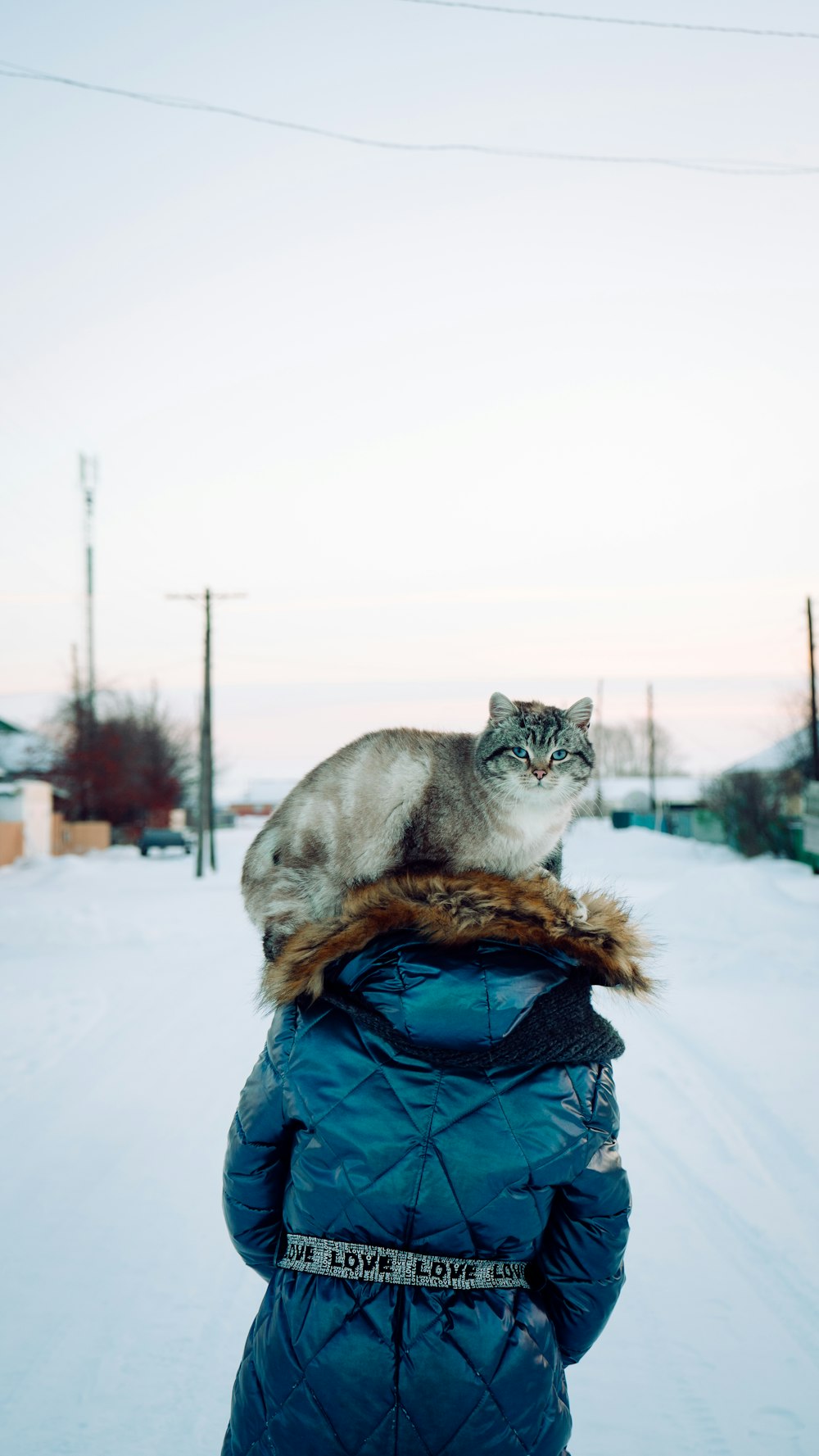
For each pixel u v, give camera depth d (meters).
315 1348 1.74
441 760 3.80
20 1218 4.63
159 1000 9.64
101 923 14.08
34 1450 3.05
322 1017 1.90
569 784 4.32
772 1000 9.17
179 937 14.16
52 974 11.12
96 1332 3.71
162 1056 7.49
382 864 3.38
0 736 51.78
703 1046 7.57
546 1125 1.79
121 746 52.62
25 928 13.70
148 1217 4.65
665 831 47.84
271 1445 1.74
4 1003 9.48
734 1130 5.71
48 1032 8.31
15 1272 4.14
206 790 30.66
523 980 1.84
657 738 87.56
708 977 10.32
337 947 1.89
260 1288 4.03
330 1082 1.83
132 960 12.16
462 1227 1.76
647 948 2.07
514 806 3.95
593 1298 1.87
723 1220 4.57
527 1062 1.79
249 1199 1.98
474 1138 1.77
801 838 29.45
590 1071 1.88
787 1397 3.29
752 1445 3.05
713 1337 3.65
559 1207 1.85
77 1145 5.57
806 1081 6.57
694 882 14.46
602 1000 9.20
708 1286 4.00
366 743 3.62
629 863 30.55
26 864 31.88
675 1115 6.00
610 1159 1.86
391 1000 1.84
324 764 3.45
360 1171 1.78
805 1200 4.76
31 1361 3.52
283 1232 2.03
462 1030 1.80
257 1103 1.95
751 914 12.92
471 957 1.86
